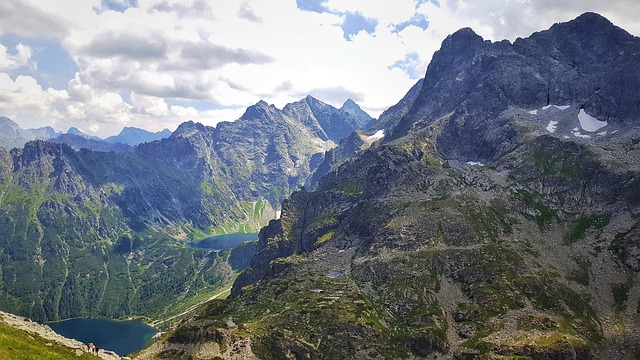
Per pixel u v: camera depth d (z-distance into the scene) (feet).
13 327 450.30
